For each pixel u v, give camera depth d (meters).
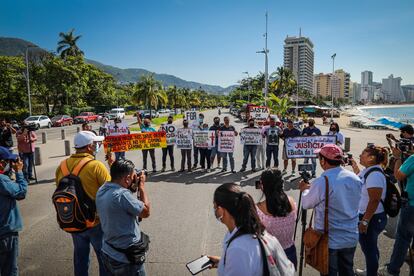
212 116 67.19
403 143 4.91
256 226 2.04
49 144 19.20
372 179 3.58
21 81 46.34
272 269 1.93
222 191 2.15
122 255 2.89
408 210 3.91
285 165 10.49
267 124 11.94
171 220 6.35
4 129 9.78
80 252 3.54
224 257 2.02
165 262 4.67
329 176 3.10
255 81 89.00
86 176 3.37
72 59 54.28
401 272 4.36
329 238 3.09
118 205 2.83
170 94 88.06
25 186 3.62
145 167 11.01
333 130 9.84
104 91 67.38
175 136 10.86
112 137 10.02
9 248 3.54
